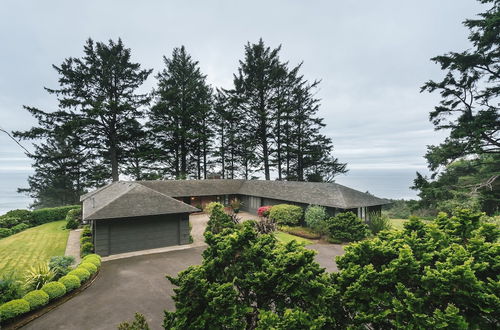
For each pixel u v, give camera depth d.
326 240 17.44
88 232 18.41
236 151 40.69
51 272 10.12
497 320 3.31
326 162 38.78
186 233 17.47
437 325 3.12
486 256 3.73
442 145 19.66
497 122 16.39
